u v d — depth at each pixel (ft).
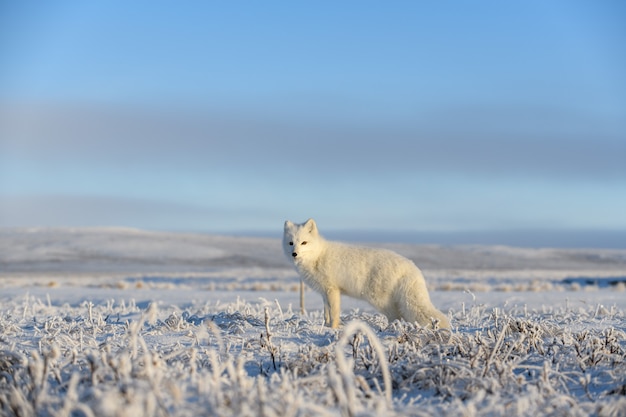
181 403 18.19
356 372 26.45
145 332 37.50
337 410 19.74
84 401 19.21
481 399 21.21
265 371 27.22
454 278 180.65
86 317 45.85
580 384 24.66
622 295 95.35
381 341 32.63
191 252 321.32
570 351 30.17
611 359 28.55
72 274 210.38
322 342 33.65
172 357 27.40
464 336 31.55
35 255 283.79
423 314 39.99
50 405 19.34
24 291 102.01
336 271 43.42
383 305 41.98
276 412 17.28
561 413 19.61
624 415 20.12
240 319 41.78
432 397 23.53
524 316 50.19
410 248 391.45
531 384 24.43
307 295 98.94
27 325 42.50
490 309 65.41
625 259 409.69
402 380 25.13
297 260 44.45
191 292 104.12
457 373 24.58
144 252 311.27
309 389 22.45
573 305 71.10
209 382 19.71
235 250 337.72
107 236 358.84
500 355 28.22
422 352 29.37
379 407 17.56
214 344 32.89
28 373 22.41
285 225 49.29
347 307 75.87
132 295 93.97
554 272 265.34
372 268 42.29
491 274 219.61
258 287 122.42
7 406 19.29
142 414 16.76
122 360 21.39
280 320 42.27
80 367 25.67
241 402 17.78
